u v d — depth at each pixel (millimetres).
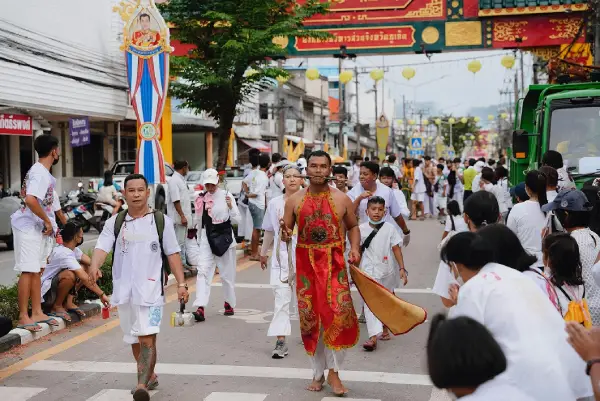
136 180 6527
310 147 57406
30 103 20875
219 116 19141
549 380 3385
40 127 22375
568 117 11883
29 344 8469
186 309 10414
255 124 46344
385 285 8680
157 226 6504
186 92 18781
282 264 7969
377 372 7297
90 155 29906
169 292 11844
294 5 20016
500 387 2904
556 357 3455
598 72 14289
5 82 19750
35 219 8703
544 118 12000
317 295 6520
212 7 18328
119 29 25703
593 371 3275
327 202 6594
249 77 18672
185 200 13188
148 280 6445
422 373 7230
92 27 24219
